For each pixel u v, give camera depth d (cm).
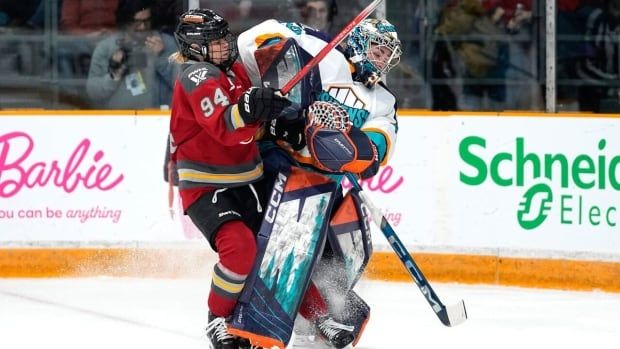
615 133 2052
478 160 2106
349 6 2309
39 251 2128
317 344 1423
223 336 1278
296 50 1295
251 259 1248
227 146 1247
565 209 2072
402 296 1938
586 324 1722
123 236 2128
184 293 1912
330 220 1340
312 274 1334
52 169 2141
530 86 2350
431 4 2344
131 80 2330
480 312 1803
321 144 1259
